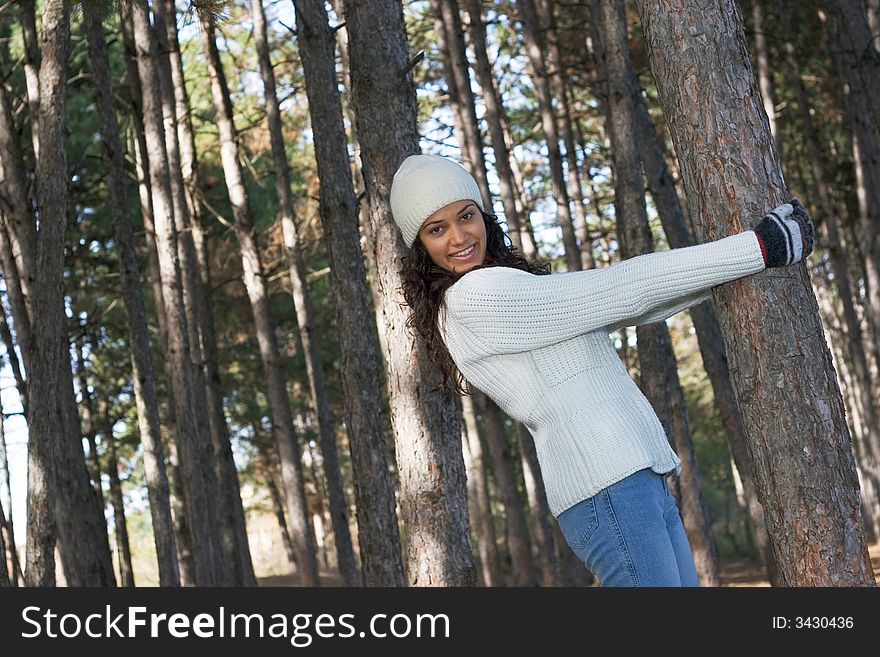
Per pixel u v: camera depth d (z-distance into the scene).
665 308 2.86
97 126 16.25
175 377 12.13
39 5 10.37
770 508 2.91
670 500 2.73
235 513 15.75
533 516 16.06
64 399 10.87
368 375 7.62
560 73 16.41
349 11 6.44
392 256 6.32
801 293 2.87
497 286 2.77
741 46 2.95
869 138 15.09
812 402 2.83
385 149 6.35
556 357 2.72
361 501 7.48
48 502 6.54
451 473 6.23
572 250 14.88
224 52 19.47
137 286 11.43
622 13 9.27
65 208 6.70
